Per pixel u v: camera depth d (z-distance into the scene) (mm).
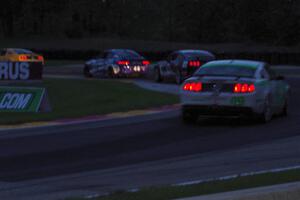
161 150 35844
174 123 48312
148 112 56188
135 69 100188
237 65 47594
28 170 30125
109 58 101250
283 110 52469
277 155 33469
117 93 72000
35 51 171625
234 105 44812
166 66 89062
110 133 43125
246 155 33688
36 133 43438
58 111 57062
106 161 32500
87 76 106375
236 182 23859
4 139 40594
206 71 47469
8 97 57250
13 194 24609
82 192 24766
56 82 85000
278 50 180625
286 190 19766
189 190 22281
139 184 26281
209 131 43625
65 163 32000
